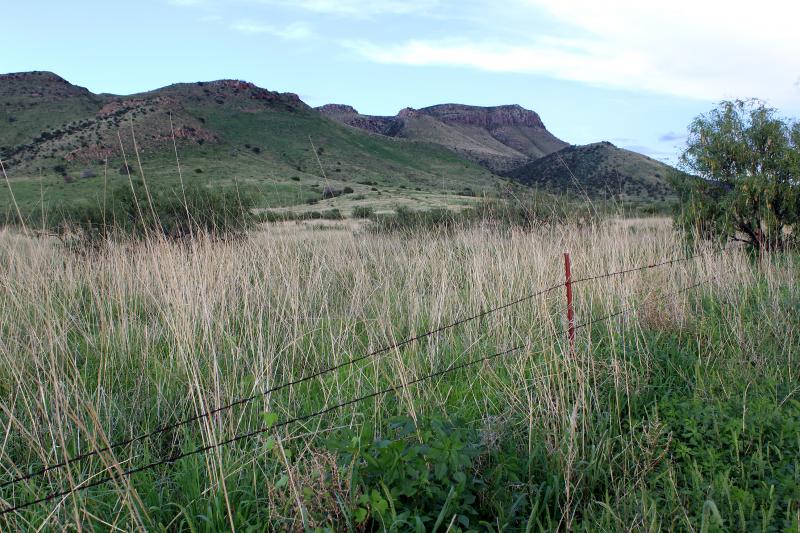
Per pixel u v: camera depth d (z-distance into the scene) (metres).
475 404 3.99
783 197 8.87
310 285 6.12
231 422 3.25
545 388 3.69
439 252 7.33
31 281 4.97
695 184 9.78
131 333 4.93
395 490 2.51
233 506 2.74
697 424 3.53
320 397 4.06
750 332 4.87
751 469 3.06
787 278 6.38
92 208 8.91
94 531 2.50
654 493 2.88
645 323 5.23
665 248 7.13
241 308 5.58
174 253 5.48
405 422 2.95
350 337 5.13
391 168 150.62
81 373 4.19
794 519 2.42
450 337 5.13
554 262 6.19
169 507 2.79
